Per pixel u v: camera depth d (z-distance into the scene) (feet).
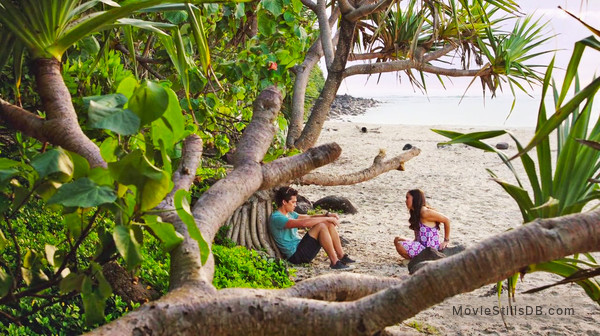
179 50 9.39
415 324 19.98
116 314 13.97
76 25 7.86
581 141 5.55
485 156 74.59
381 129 118.42
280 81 22.52
